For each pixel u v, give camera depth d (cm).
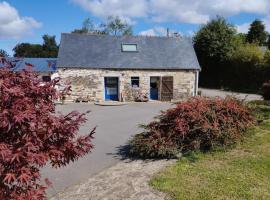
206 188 646
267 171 727
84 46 2825
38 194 385
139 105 2466
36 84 409
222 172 729
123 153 984
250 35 6284
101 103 2542
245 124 1000
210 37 4191
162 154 845
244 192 621
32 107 385
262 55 3775
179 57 2881
